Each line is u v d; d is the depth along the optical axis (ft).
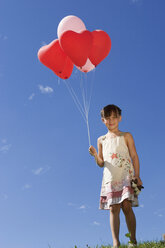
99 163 11.94
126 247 9.98
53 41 14.49
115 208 10.71
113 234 10.43
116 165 11.14
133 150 11.49
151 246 10.34
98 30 14.58
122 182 10.90
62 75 14.84
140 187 10.90
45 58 14.35
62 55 14.32
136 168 11.34
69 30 13.43
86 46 13.38
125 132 11.67
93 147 12.07
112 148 11.46
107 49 14.32
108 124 11.74
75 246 9.96
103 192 11.37
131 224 10.59
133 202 10.83
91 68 14.35
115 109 11.76
